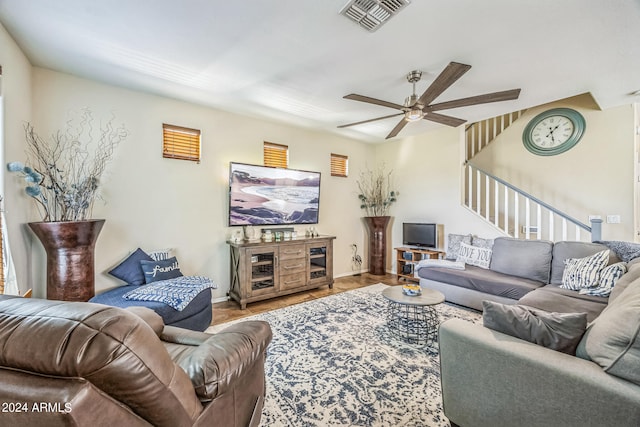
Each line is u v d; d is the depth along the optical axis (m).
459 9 1.76
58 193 2.57
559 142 4.00
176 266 3.10
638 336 0.99
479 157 4.88
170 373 0.79
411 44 2.15
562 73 2.61
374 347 2.41
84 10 1.80
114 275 2.84
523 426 1.20
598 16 1.82
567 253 2.94
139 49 2.27
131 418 0.72
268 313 3.24
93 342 0.61
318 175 4.65
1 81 1.96
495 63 2.43
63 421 0.57
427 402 1.72
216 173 3.70
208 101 3.39
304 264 4.04
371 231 5.37
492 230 4.04
